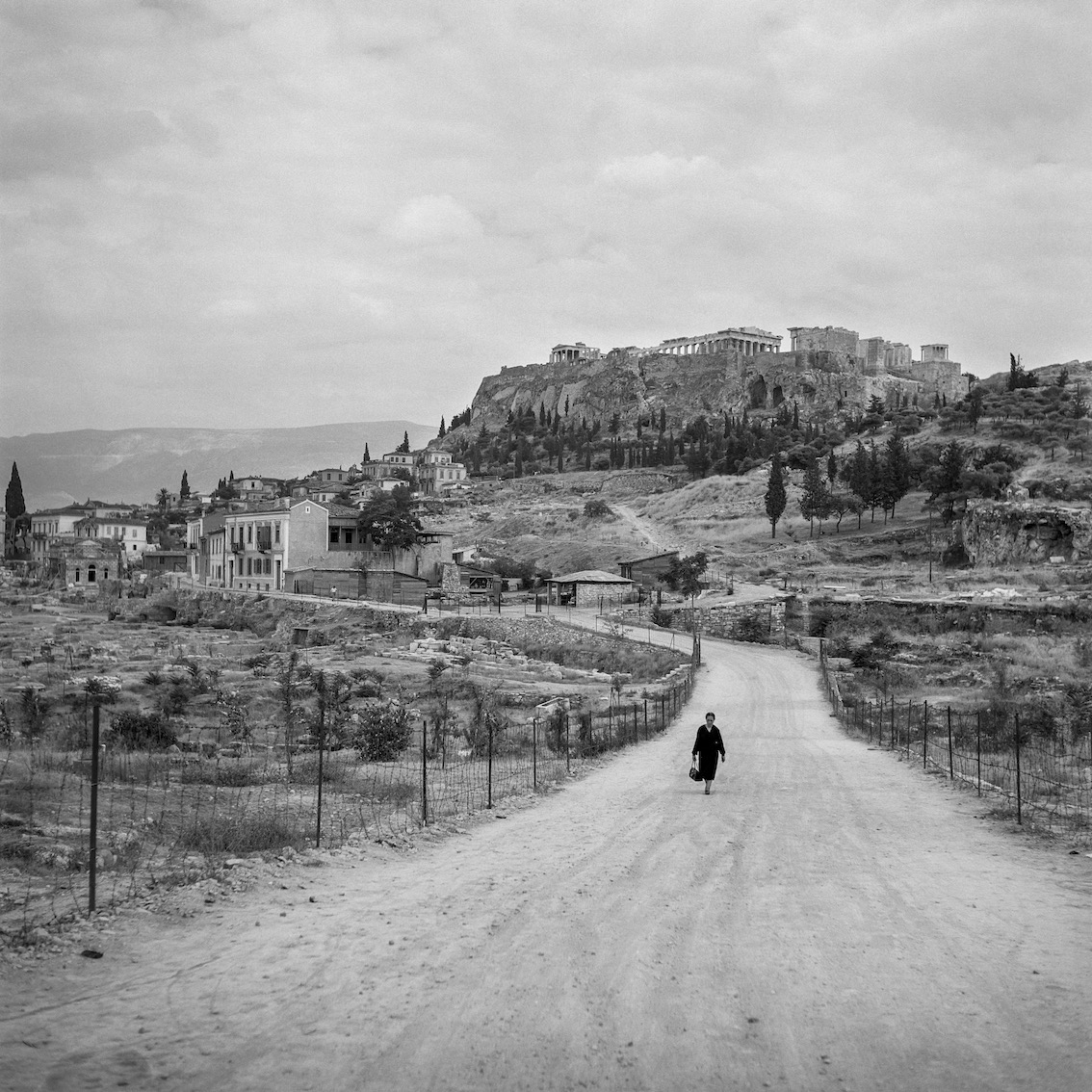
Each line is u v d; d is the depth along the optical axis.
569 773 30.56
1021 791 25.02
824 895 15.21
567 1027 9.73
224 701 51.19
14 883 14.58
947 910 14.38
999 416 191.75
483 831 20.72
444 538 134.00
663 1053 9.19
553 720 39.62
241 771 28.17
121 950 11.70
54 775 24.70
